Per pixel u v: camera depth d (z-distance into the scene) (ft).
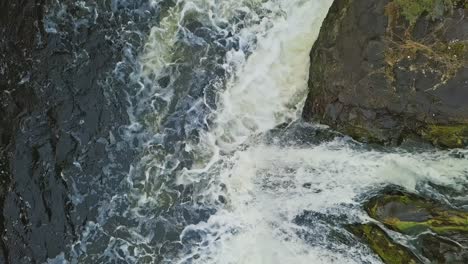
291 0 30.76
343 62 26.91
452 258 23.89
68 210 30.09
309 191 27.91
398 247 25.14
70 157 30.66
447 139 25.41
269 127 29.71
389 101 25.88
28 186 30.53
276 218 28.27
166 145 30.37
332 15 28.22
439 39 24.80
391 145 26.58
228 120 30.25
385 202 25.57
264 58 30.63
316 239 27.27
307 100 28.96
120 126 30.81
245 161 29.50
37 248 29.89
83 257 29.53
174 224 29.37
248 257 28.30
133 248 29.32
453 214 24.44
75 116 31.12
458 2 24.63
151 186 29.96
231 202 29.17
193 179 29.78
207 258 28.76
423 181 25.85
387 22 25.81
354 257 26.25
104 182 30.25
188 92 30.89
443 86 24.73
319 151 28.19
